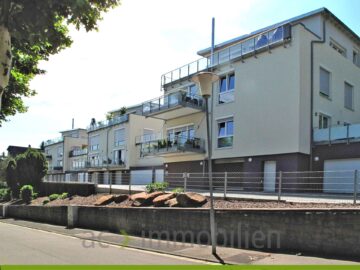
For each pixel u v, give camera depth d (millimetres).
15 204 28484
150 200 17422
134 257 10492
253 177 23281
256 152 25609
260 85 25953
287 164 23812
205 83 11203
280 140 24375
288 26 24688
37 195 31500
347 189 19172
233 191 22031
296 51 24266
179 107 29578
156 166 44812
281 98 24688
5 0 5109
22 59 10094
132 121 49312
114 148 52156
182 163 31766
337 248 10031
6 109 11812
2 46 5230
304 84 24266
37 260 10102
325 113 25766
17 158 33344
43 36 5605
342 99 28016
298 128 23531
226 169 27938
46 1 5117
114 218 16641
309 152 24125
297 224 10773
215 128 28750
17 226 20438
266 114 25375
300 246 10672
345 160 22562
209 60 29984
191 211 13312
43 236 15641
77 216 18891
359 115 30125
